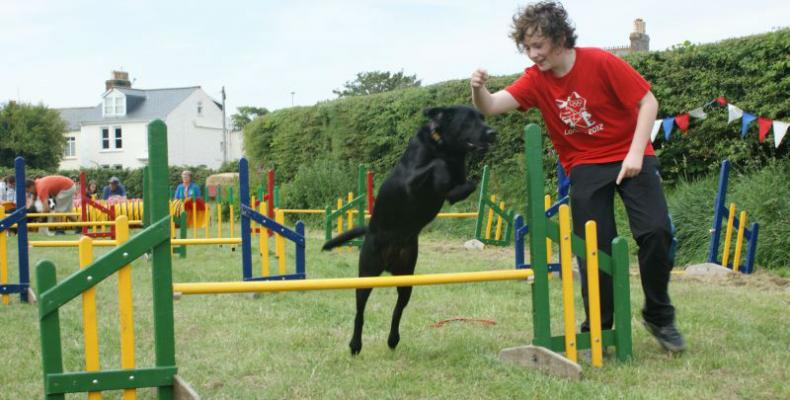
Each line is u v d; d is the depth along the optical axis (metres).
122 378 2.89
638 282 6.88
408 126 14.52
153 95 45.97
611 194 3.91
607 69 3.65
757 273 7.56
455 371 3.75
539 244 3.76
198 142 46.53
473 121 4.25
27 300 6.34
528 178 3.77
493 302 5.89
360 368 3.90
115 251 2.85
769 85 8.97
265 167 19.30
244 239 6.61
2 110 39.62
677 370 3.64
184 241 7.86
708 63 9.67
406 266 4.49
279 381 3.62
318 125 17.33
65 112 48.31
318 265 8.78
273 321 5.23
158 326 2.96
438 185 4.04
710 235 8.09
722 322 4.83
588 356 3.93
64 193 16.91
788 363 3.72
